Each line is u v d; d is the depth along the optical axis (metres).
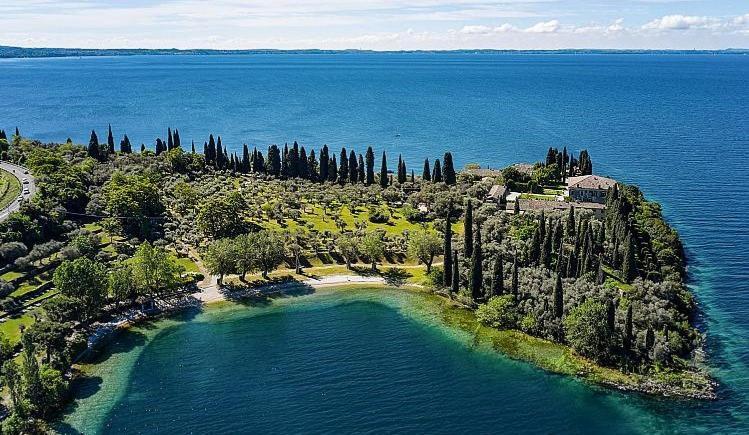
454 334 119.88
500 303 121.88
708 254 161.25
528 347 114.19
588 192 189.88
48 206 157.75
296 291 139.38
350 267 151.50
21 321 113.62
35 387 90.31
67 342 106.50
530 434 90.94
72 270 116.56
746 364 107.75
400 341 117.62
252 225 168.25
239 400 98.94
